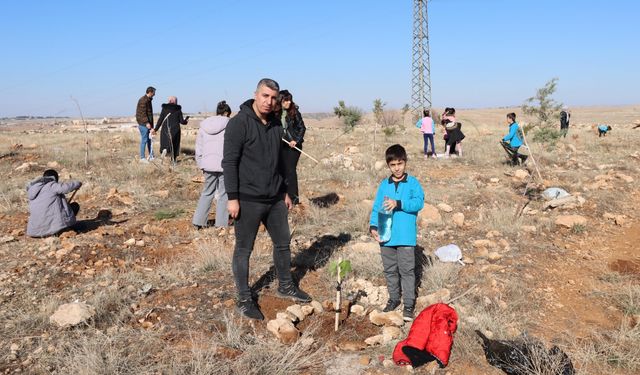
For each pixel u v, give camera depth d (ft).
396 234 14.08
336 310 13.39
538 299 15.69
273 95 13.03
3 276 16.44
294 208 24.72
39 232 20.62
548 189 28.25
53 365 11.66
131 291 15.55
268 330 13.28
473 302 15.03
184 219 23.84
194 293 15.37
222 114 21.94
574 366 11.89
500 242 20.38
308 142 55.57
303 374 11.57
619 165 37.65
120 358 11.74
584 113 224.12
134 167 35.50
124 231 21.58
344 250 19.21
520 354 11.71
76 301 14.10
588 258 19.38
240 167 13.47
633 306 14.96
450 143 43.01
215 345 12.30
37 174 34.73
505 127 94.53
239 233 13.91
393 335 12.98
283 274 14.90
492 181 32.35
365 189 29.86
